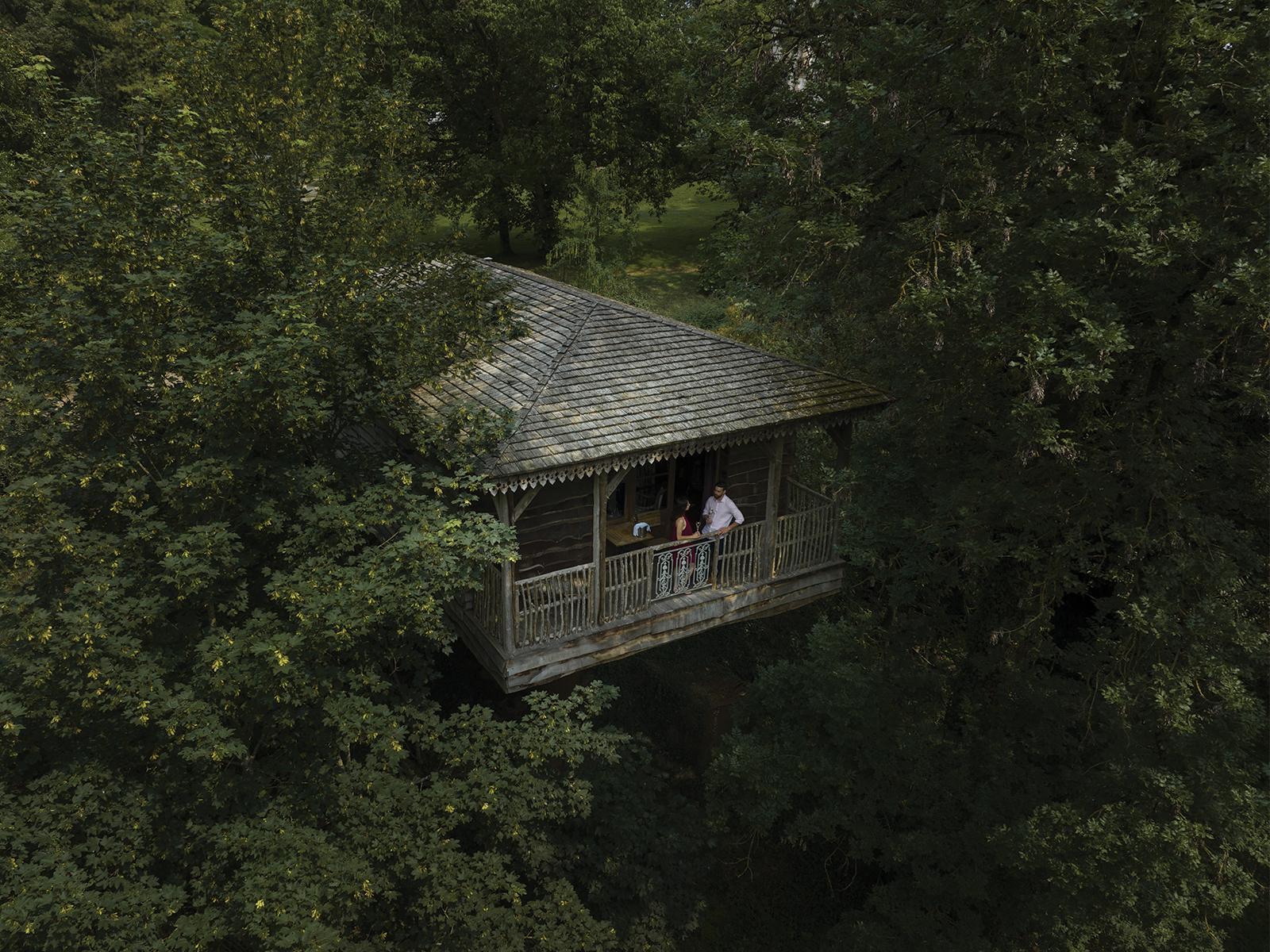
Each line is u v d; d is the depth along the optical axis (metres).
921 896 13.00
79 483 9.55
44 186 11.42
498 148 38.59
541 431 12.11
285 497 10.41
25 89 14.77
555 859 13.12
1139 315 12.02
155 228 11.42
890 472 13.81
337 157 15.17
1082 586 12.34
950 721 15.07
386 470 10.46
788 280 17.70
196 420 9.64
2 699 8.43
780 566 15.52
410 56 34.28
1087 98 12.22
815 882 16.81
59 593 9.59
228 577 9.83
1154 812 11.11
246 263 11.58
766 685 14.87
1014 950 12.91
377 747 10.13
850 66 15.35
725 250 23.25
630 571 14.77
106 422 9.80
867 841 13.23
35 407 9.34
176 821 9.79
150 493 10.52
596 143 36.19
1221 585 10.62
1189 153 11.27
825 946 14.17
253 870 8.98
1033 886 12.25
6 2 29.69
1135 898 10.50
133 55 28.83
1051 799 12.38
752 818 13.55
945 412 13.06
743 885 16.70
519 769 11.45
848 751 13.87
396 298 11.76
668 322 15.73
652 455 12.75
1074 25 11.12
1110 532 11.70
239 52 15.09
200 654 9.23
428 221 17.00
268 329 9.85
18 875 8.13
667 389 13.77
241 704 9.41
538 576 13.04
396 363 11.12
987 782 12.73
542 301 16.14
